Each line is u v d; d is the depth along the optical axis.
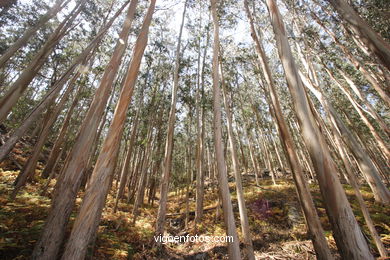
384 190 5.76
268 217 7.37
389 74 5.71
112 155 2.59
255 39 4.24
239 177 4.80
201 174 8.42
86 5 7.95
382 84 7.30
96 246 4.36
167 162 6.49
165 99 11.54
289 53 2.40
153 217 8.17
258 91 13.95
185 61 10.18
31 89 15.18
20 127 3.13
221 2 8.70
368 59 7.53
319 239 1.97
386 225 5.24
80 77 9.28
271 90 3.19
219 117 3.58
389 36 5.92
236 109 13.24
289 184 11.74
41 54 3.43
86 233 2.18
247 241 3.98
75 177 2.94
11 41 10.22
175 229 7.26
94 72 9.15
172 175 12.55
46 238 2.55
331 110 5.35
